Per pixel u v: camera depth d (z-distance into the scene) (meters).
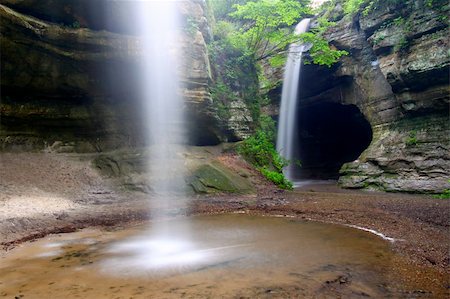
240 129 18.88
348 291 4.05
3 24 10.85
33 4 11.66
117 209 10.43
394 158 17.97
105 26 13.80
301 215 9.55
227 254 5.72
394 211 9.79
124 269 5.05
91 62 13.75
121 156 14.61
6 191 10.54
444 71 15.95
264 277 4.53
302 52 25.50
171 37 15.20
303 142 33.94
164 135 16.33
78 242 6.87
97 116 15.27
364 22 20.75
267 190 14.92
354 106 26.42
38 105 13.68
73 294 4.11
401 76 17.75
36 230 7.81
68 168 13.47
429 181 15.88
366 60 22.00
